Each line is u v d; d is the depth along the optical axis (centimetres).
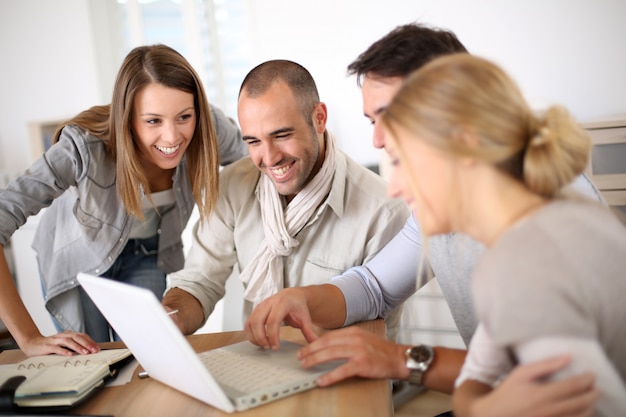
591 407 71
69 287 187
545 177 77
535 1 287
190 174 175
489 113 76
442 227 83
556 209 77
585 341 71
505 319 72
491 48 297
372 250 159
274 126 146
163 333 92
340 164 161
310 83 153
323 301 130
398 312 165
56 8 359
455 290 129
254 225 169
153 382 112
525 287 72
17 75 371
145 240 200
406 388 200
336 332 110
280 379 102
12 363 130
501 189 79
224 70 346
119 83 163
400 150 81
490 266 75
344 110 327
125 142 165
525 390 72
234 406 97
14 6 364
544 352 71
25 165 379
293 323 123
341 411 94
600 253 74
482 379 85
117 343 135
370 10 315
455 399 84
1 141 380
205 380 94
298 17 329
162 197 191
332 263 162
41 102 371
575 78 286
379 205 159
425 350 105
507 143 77
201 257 171
